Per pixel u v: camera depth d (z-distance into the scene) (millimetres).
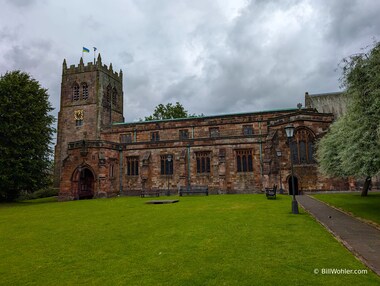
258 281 8117
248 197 33312
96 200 38375
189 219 18484
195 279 8422
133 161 47750
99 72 63594
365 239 12547
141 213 22344
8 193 43562
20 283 8688
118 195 46938
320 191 37531
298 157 38750
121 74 72812
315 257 10023
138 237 14023
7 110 40469
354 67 15812
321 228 14727
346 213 19844
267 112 51594
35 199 51562
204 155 44719
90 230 16281
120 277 8828
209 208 23906
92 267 9875
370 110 15430
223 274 8742
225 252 10938
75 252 11852
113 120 67438
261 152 42094
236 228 15109
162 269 9383
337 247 11203
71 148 45438
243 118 51594
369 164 17406
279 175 39094
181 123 54656
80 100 63969
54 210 27828
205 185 43500
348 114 19266
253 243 12047
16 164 39531
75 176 44562
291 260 9773
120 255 11133
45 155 45719
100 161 43688
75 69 65375
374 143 16250
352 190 37312
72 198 43844
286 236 13086
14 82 42500
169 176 45344
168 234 14352
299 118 38750
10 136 39719
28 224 19500
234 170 42844
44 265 10305
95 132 61594
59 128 64625
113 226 17219
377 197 29703
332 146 29500
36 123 44000
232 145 43375
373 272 8594
